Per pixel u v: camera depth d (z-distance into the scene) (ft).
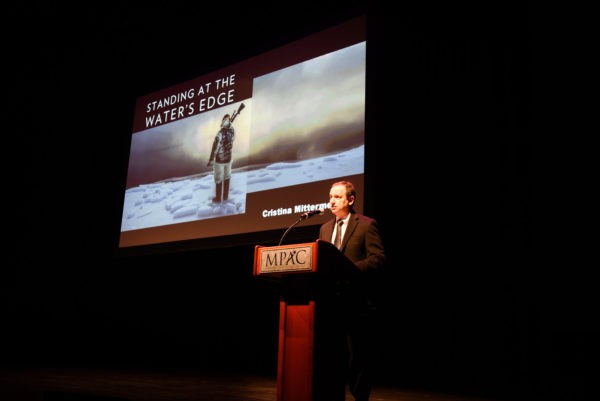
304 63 14.32
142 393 9.45
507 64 12.17
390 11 13.78
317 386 6.20
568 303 10.84
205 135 15.83
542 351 11.02
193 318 16.60
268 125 14.46
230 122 15.35
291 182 13.50
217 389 10.46
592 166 10.78
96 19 17.17
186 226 15.30
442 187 12.64
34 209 19.90
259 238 13.56
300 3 15.67
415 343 12.53
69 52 18.53
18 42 18.21
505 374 11.39
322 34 14.20
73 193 19.30
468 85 12.64
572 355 10.68
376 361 12.77
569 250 10.91
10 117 19.72
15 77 19.08
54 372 13.09
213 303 16.28
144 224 16.42
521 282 11.43
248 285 15.70
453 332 12.14
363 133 12.60
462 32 12.89
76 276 18.98
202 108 16.21
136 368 15.16
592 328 10.53
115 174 18.37
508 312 11.52
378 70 12.89
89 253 18.71
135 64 18.71
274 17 16.44
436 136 12.90
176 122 16.75
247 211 14.08
